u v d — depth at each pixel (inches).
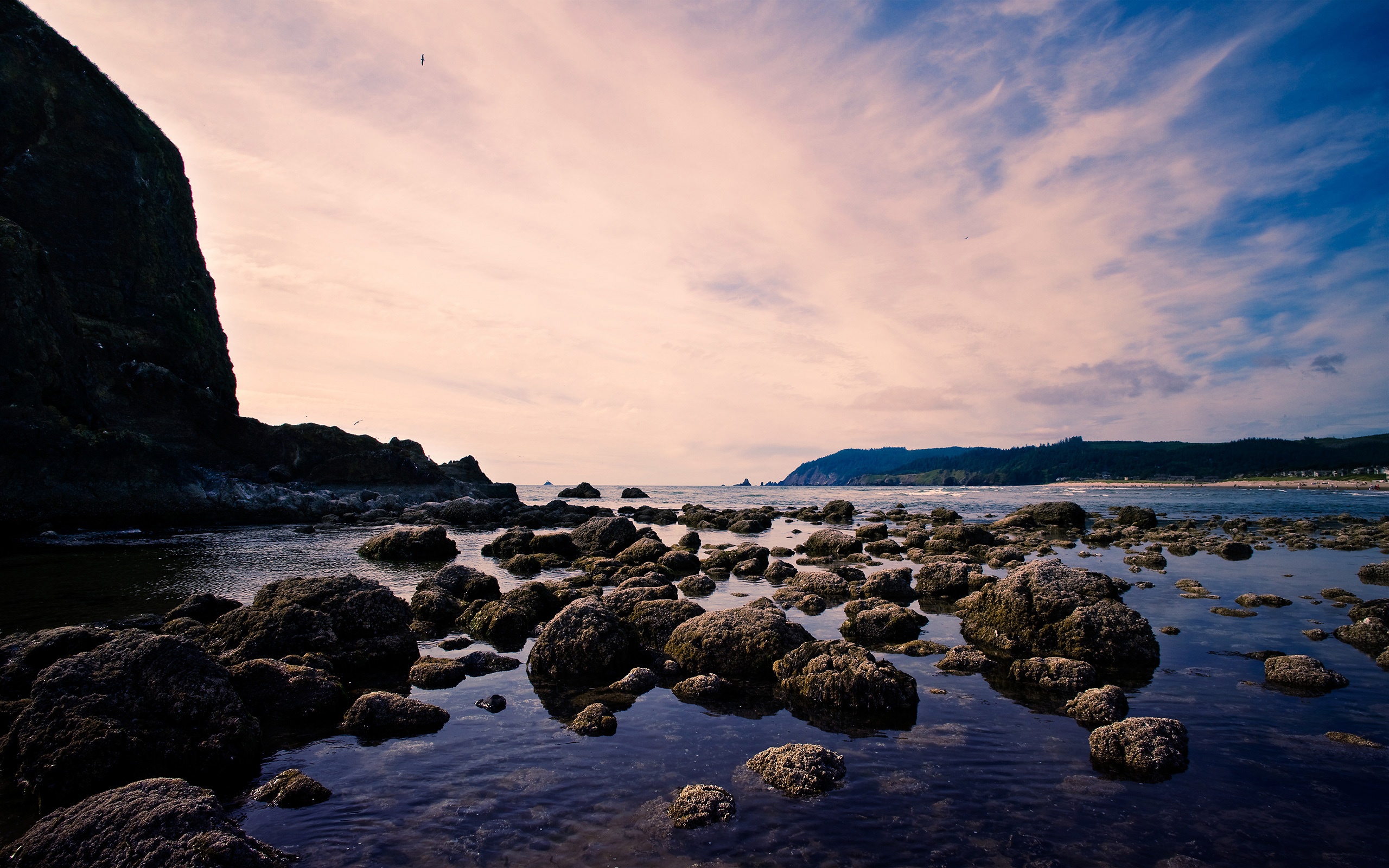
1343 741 394.0
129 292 2171.5
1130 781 346.3
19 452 1433.3
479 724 432.1
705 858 274.8
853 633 666.8
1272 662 525.0
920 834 293.6
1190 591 848.3
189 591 850.8
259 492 2039.9
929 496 5182.1
